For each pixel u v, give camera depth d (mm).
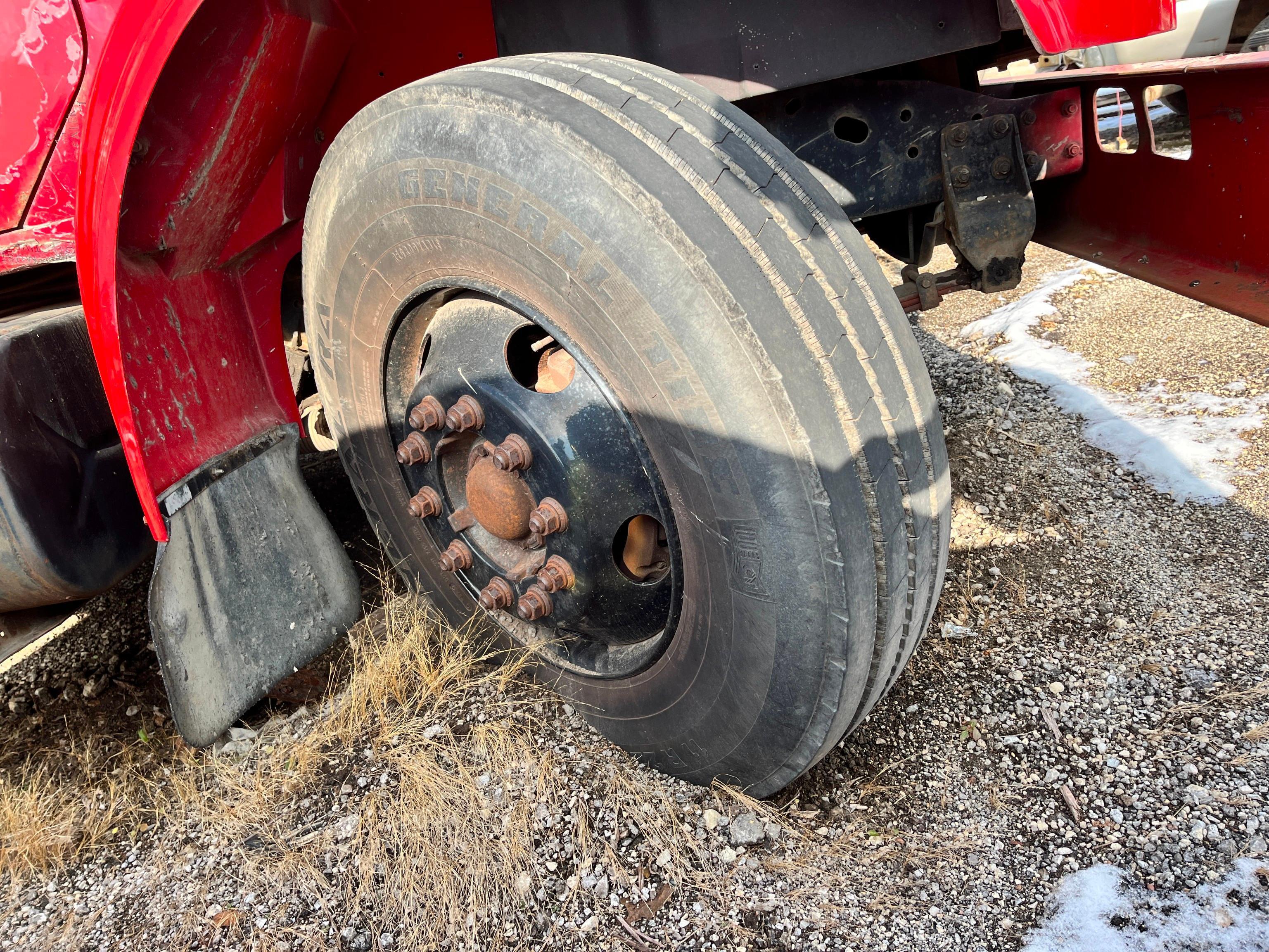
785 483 1378
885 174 2297
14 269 1931
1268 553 2430
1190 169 2252
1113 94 6113
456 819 1850
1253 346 3531
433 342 1919
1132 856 1628
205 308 2006
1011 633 2277
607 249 1396
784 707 1561
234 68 1583
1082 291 4383
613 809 1856
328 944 1646
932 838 1724
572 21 1873
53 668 2730
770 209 1397
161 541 1787
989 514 2809
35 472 1883
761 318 1335
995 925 1537
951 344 4141
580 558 1731
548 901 1677
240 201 1912
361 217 1766
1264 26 5270
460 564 2027
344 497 3385
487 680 2230
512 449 1698
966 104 2271
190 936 1698
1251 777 1754
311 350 2168
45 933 1771
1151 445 3027
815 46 1861
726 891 1653
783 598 1450
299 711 2297
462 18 1896
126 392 1669
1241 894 1518
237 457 2047
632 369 1476
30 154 1787
